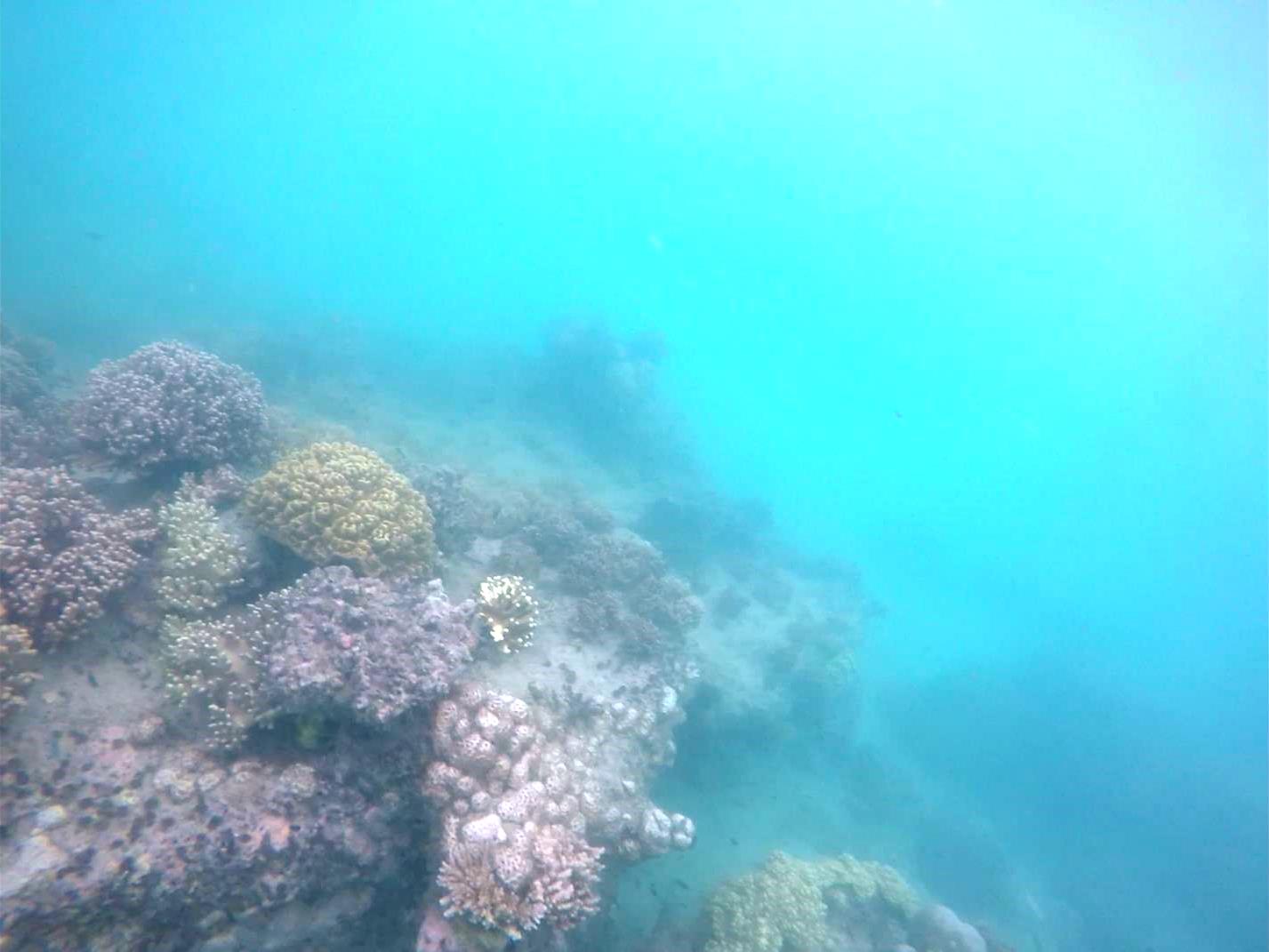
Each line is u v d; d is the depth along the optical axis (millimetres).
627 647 15125
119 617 9141
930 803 28047
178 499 10766
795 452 71000
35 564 8492
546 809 8867
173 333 33000
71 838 6906
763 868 15641
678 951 13523
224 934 7828
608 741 12539
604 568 17266
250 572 10375
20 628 7691
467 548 15938
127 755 7832
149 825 7398
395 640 8844
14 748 7203
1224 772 43281
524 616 12609
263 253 73312
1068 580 61500
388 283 75812
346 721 8648
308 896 8305
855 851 21297
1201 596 60719
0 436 12438
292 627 8664
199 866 7488
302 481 10766
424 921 7922
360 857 8539
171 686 8461
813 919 14484
